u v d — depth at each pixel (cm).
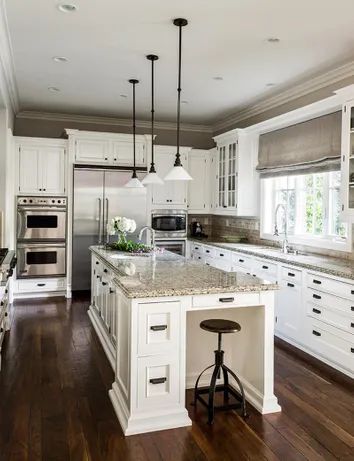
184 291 268
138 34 367
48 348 412
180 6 316
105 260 409
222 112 653
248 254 509
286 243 508
